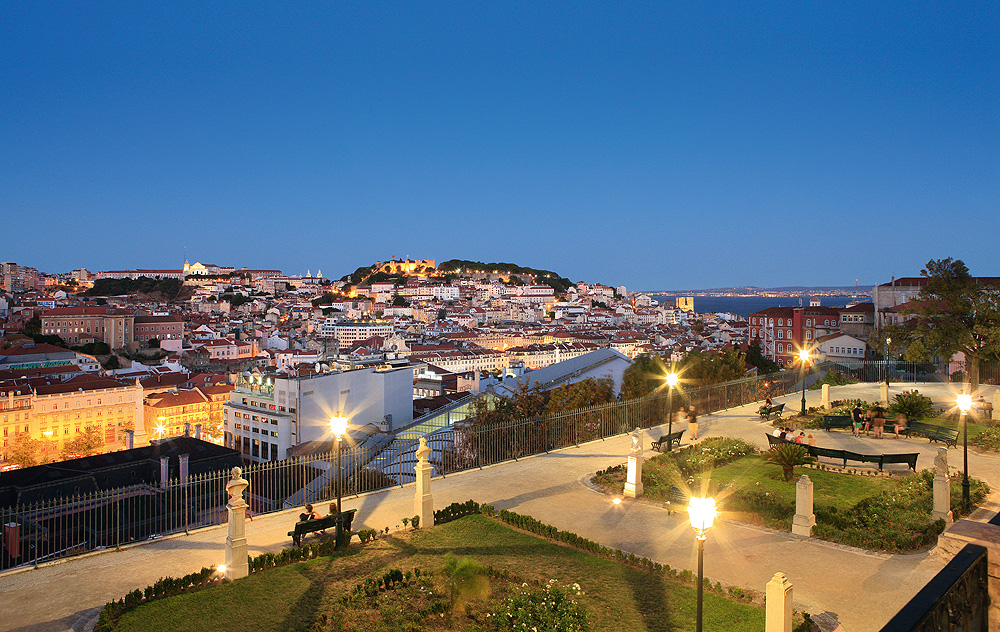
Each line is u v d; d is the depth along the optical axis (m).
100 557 20.56
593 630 15.05
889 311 92.12
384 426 82.31
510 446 34.03
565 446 36.09
